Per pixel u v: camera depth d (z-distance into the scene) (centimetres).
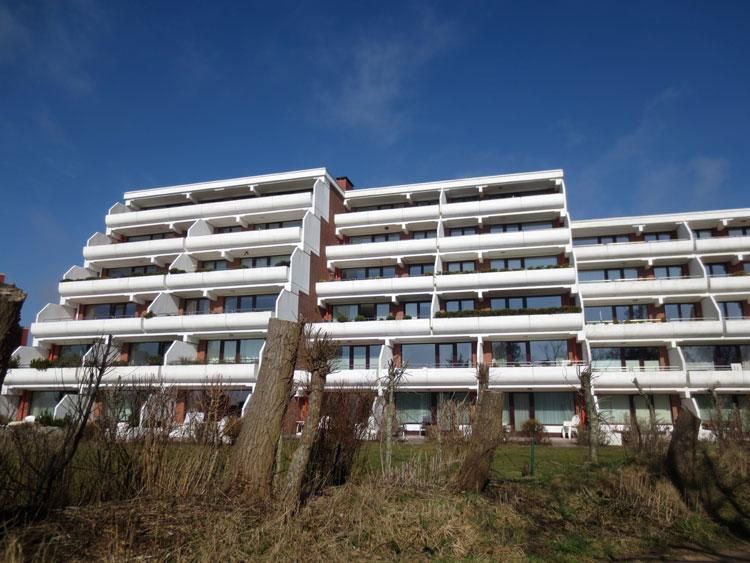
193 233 4228
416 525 905
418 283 3850
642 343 3619
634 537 1041
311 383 1005
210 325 3762
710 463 1386
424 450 1403
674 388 3344
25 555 624
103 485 873
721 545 1039
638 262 3925
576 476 1372
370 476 1130
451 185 4269
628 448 1770
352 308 4106
